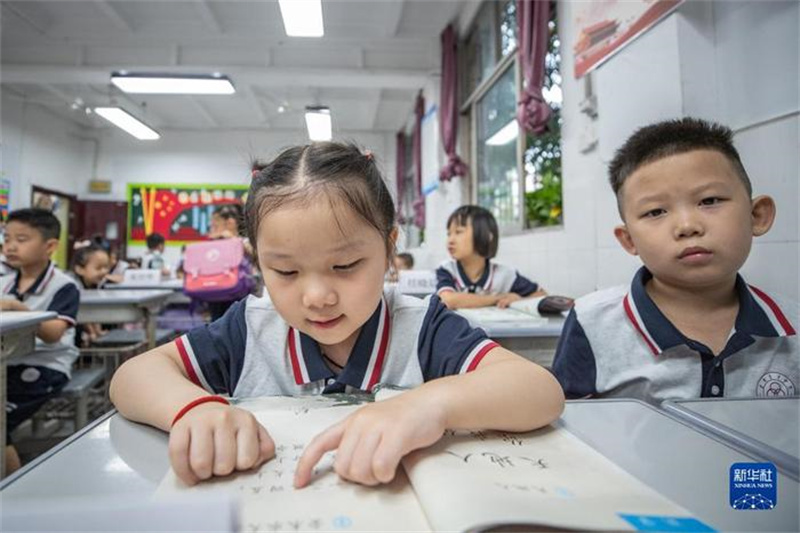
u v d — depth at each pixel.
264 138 7.04
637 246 0.73
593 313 0.83
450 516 0.25
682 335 0.72
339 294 0.47
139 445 0.40
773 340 0.71
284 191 0.47
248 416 0.39
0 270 1.88
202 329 0.66
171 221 6.91
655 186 0.67
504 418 0.40
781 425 0.45
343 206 0.47
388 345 0.64
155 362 0.54
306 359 0.63
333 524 0.27
